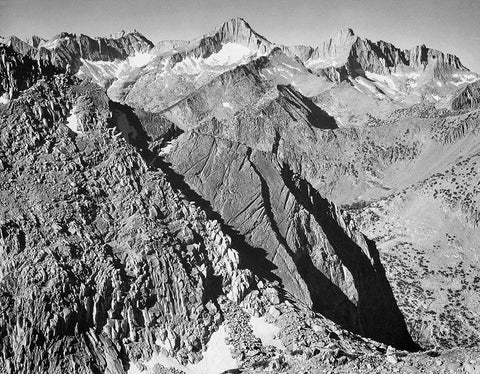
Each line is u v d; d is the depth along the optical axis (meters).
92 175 145.62
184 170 164.38
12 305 123.69
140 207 143.88
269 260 158.62
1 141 143.12
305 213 170.38
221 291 142.50
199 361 132.12
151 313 132.88
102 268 132.00
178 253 140.75
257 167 170.00
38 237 131.50
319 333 138.75
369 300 184.00
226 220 160.62
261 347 134.38
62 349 124.06
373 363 130.75
